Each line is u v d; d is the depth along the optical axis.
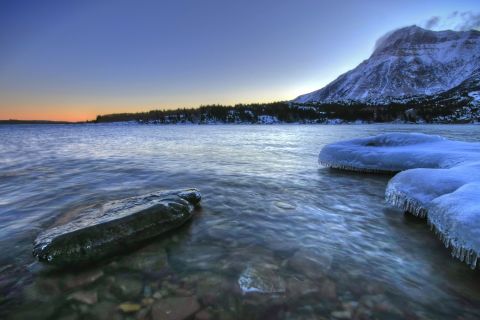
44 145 23.47
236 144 24.31
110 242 4.09
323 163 11.35
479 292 3.14
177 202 5.44
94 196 7.13
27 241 4.43
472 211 3.67
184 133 50.22
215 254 4.05
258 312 2.85
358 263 3.78
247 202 6.60
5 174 10.16
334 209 6.09
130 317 2.81
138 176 9.75
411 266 3.69
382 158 9.88
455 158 7.84
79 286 3.32
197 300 3.04
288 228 5.01
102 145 23.41
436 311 2.85
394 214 5.75
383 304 2.95
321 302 2.98
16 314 2.86
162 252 4.12
